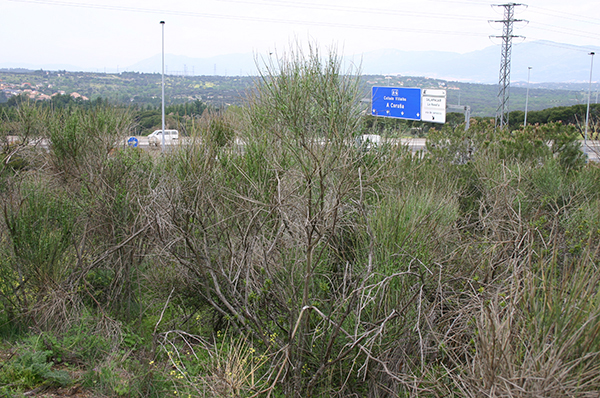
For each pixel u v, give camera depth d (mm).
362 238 4445
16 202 4848
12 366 3561
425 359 3637
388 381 3674
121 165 5562
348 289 3977
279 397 3631
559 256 4328
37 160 7082
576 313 2539
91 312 4688
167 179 4430
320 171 3430
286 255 4156
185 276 4613
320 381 3652
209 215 4531
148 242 5105
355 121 5723
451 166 8750
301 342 3602
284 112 5324
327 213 3436
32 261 4387
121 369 3842
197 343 4547
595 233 4422
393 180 5594
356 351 3697
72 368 3887
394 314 3541
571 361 2346
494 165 7586
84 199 5344
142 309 5062
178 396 3420
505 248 4172
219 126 6348
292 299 3838
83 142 6680
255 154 5047
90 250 5199
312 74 5539
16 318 4387
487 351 2539
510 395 2248
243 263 4164
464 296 4184
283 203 3684
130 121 7586
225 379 3105
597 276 2717
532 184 7516
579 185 7410
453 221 5078
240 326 4387
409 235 4230
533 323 2613
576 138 9383
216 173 4816
